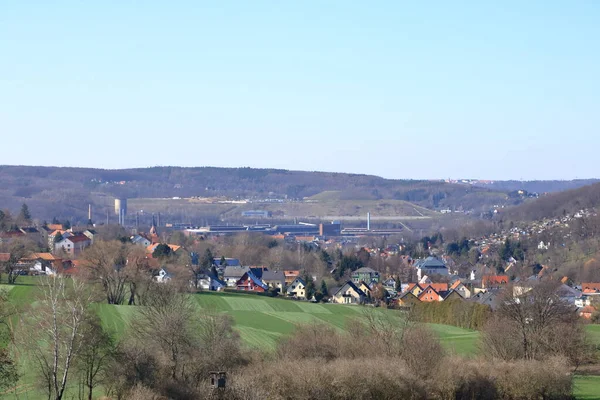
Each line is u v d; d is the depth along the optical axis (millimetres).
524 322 159750
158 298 143500
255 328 182125
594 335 188625
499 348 154375
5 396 110312
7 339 123500
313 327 153375
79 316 110688
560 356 145500
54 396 111375
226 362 124000
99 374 114250
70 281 192875
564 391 131250
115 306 187500
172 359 120750
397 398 118062
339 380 114875
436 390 124938
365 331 156375
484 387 129000
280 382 113875
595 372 156375
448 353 148000
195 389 112062
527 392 129750
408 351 136250
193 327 133250
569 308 177000
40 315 120188
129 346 116938
